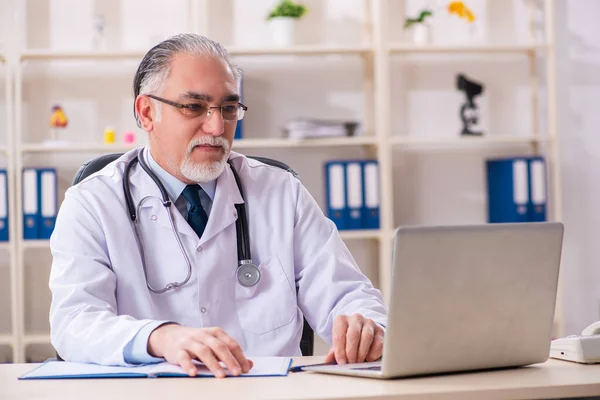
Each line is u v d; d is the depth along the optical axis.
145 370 1.25
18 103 3.49
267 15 3.79
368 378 1.19
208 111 1.69
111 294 1.62
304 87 3.82
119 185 1.75
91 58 3.66
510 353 1.24
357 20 3.83
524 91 3.90
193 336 1.27
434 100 3.87
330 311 1.74
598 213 3.92
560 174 3.91
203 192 1.76
